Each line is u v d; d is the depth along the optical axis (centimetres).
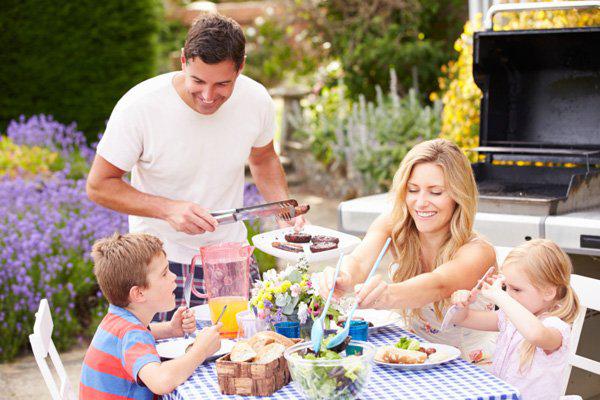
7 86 1032
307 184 1002
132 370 245
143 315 264
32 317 525
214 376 250
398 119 880
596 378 386
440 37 1031
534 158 437
